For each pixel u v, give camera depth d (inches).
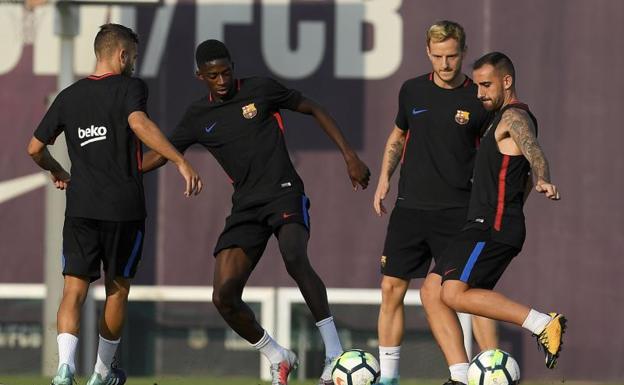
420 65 1578.5
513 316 825.5
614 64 1556.3
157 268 1568.7
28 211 1572.3
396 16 1582.2
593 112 1555.1
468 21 1572.3
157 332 1562.5
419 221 951.6
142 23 1592.0
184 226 1569.9
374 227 1562.5
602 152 1552.7
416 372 1547.7
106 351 901.8
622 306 1535.4
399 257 964.0
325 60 1583.4
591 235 1545.3
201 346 1563.7
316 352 1553.9
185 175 826.2
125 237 867.4
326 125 944.9
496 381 829.8
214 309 1562.5
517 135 812.6
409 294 1552.7
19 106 1587.1
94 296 1561.3
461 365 874.1
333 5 1583.4
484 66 853.8
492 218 832.9
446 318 885.8
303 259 888.3
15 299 1562.5
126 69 877.2
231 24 1590.8
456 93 936.9
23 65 1590.8
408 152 959.0
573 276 1545.3
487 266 835.4
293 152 1572.3
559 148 1555.1
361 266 1563.7
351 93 1578.5
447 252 853.2
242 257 904.3
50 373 1539.1
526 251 1547.7
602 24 1561.3
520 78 1563.7
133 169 861.8
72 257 863.1
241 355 1560.0
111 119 850.1
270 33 1587.1
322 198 1568.7
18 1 1545.3
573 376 1534.2
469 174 941.2
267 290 1562.5
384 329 977.5
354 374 860.6
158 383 1421.0
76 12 1508.4
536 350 1530.5
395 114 1576.0
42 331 1555.1
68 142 866.1
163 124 1588.3
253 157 902.4
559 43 1563.7
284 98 922.7
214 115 910.4
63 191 1547.7
